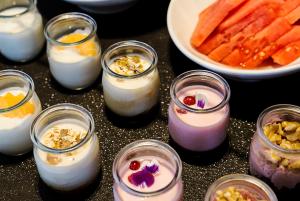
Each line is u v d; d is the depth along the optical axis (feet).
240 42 2.26
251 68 2.25
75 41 2.33
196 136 2.01
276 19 2.26
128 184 1.88
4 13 2.57
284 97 2.23
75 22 2.38
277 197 1.93
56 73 2.31
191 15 2.48
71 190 1.97
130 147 1.89
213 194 1.80
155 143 1.90
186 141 2.04
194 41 2.34
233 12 2.30
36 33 2.44
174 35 2.28
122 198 1.82
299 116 1.93
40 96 2.33
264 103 2.22
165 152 1.89
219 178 1.87
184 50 2.21
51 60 2.29
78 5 2.57
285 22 2.25
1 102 2.12
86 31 2.38
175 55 2.42
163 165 1.92
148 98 2.17
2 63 2.50
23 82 2.17
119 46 2.24
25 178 2.07
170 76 2.35
